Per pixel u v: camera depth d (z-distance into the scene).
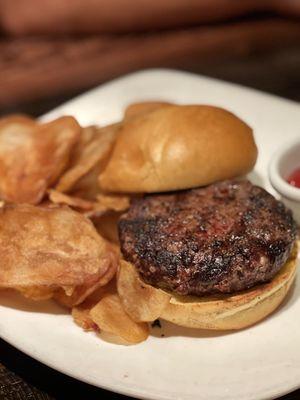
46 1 0.70
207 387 0.25
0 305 0.30
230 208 0.30
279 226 0.29
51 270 0.28
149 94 0.47
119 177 0.34
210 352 0.27
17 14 0.71
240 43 0.69
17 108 0.58
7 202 0.33
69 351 0.27
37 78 0.61
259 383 0.25
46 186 0.33
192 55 0.67
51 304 0.30
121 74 0.63
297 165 0.37
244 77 0.63
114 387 0.25
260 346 0.28
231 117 0.34
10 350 0.30
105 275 0.29
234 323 0.28
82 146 0.35
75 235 0.30
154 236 0.29
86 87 0.62
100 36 0.72
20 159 0.35
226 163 0.33
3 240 0.29
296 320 0.29
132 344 0.28
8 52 0.68
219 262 0.27
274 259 0.28
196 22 0.72
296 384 0.25
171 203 0.31
